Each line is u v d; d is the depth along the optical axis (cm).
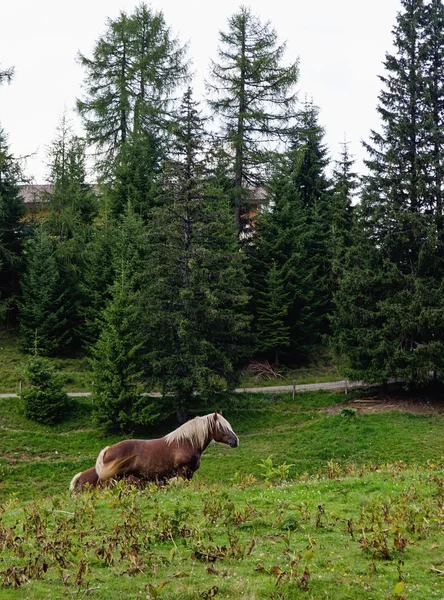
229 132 5012
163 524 971
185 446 1461
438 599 749
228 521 1025
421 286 3731
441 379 4053
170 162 3825
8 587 757
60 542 905
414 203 4053
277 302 4819
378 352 3794
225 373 3738
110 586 774
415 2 4222
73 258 4947
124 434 3506
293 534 995
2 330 5044
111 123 5616
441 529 1027
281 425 3759
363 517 1047
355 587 773
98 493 1288
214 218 3831
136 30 5634
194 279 3597
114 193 5266
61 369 4428
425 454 3122
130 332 3638
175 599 737
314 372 4850
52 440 3375
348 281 3953
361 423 3584
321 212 6059
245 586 765
